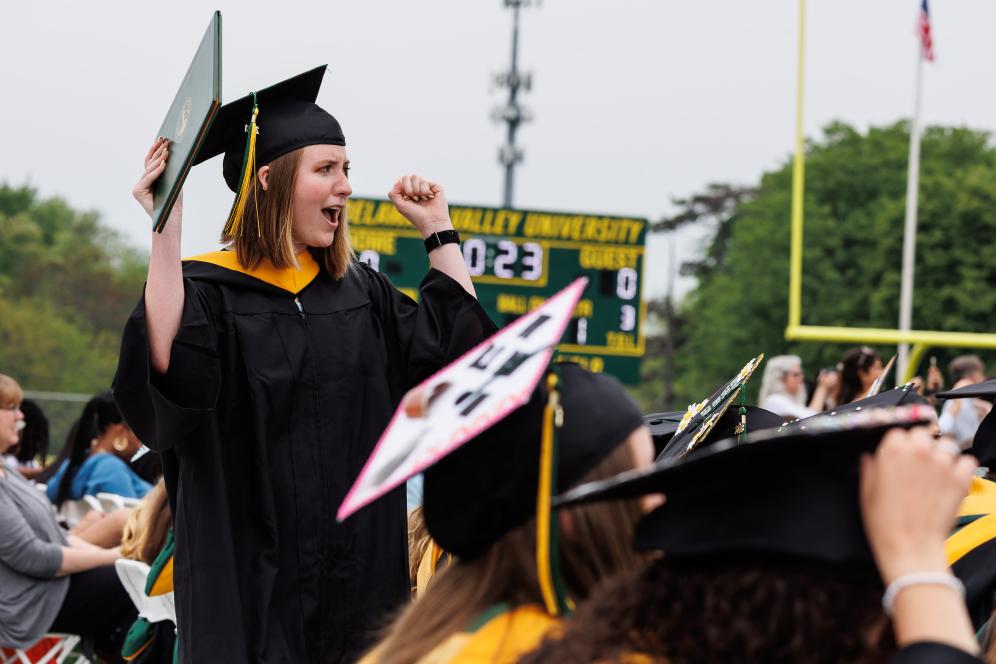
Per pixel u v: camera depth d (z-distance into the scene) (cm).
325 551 457
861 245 5916
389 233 2239
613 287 2305
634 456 241
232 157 474
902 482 210
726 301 6197
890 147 6131
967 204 5131
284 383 457
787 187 6225
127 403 433
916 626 204
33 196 8662
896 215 5241
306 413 461
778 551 215
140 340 427
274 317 463
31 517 746
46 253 8075
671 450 408
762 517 218
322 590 455
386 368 481
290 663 446
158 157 443
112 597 746
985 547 415
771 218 6106
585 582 244
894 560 208
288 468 456
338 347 469
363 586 460
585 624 223
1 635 725
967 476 212
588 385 246
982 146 6244
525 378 235
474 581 247
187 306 441
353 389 469
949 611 204
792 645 212
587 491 222
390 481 235
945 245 5153
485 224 2294
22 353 7138
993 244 5094
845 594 215
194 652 442
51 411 2100
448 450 230
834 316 5734
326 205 467
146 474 950
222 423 456
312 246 479
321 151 466
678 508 225
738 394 410
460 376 252
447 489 249
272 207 463
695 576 220
